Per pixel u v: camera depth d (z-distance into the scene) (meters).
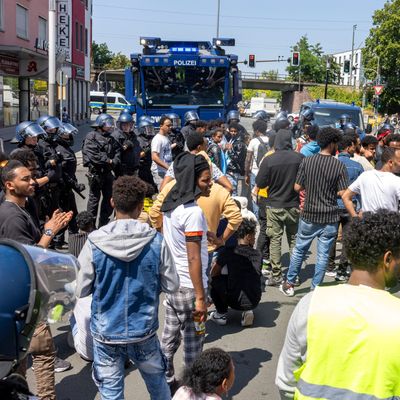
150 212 4.57
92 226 5.77
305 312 2.20
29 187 3.97
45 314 2.00
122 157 9.27
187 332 3.98
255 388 4.52
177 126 10.95
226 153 9.75
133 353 3.26
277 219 6.70
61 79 18.34
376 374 2.06
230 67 15.44
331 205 6.05
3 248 1.90
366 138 8.34
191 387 2.92
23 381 1.94
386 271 2.26
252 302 5.53
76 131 8.38
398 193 5.43
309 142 8.45
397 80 53.56
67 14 32.88
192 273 3.76
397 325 2.08
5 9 24.70
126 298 3.17
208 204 4.61
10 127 25.69
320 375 2.12
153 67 15.20
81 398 4.32
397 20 52.06
